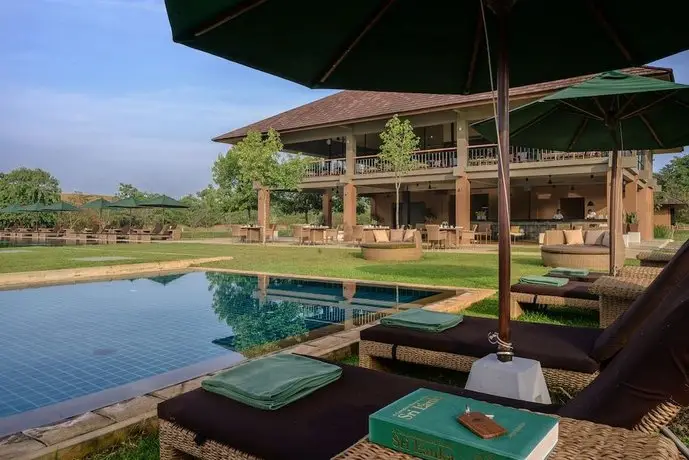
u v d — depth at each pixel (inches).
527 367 86.7
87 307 258.2
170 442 71.5
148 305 264.1
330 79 103.2
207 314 238.5
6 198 1286.9
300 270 389.7
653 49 95.2
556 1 86.9
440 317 131.9
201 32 76.4
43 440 86.2
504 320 87.9
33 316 235.3
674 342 53.3
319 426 64.2
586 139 217.0
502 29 81.4
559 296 191.2
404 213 999.0
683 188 1595.7
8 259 475.5
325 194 1015.0
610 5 86.2
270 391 71.1
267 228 864.9
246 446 60.9
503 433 46.6
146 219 1224.8
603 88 163.8
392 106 769.6
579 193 791.7
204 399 74.6
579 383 98.0
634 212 722.8
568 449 47.9
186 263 440.1
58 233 1027.3
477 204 916.0
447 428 48.6
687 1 81.4
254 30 80.2
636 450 47.4
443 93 114.0
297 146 1010.7
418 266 410.9
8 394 126.3
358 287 311.7
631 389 56.7
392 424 50.4
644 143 215.9
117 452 88.3
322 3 78.9
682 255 79.0
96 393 127.4
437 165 764.0
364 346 129.4
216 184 1136.8
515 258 462.6
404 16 89.0
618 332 89.4
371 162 859.4
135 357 162.2
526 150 666.2
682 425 85.0
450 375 131.2
